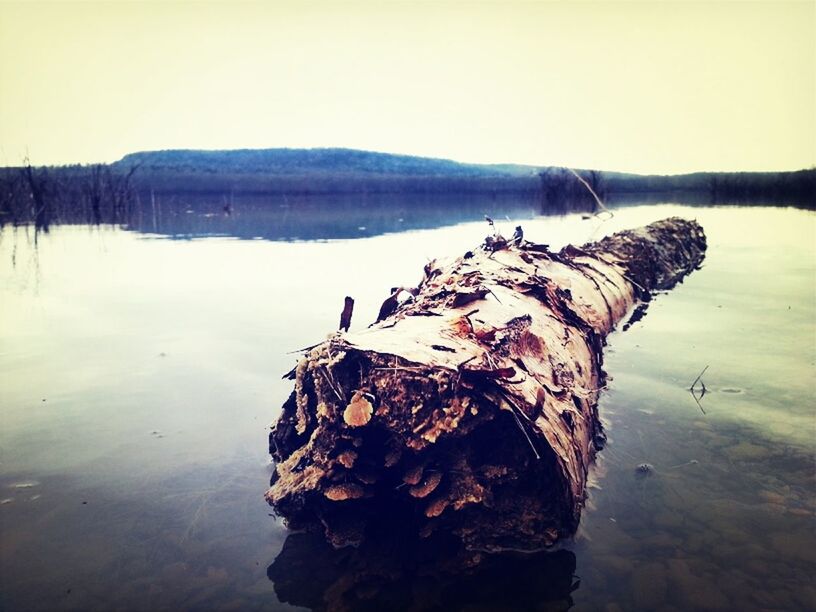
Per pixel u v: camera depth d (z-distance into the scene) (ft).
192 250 36.14
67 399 14.03
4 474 10.71
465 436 9.03
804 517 9.29
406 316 11.46
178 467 11.00
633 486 10.29
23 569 8.26
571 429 9.73
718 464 11.00
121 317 21.15
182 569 8.29
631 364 16.42
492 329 10.16
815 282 26.86
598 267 20.81
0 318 21.24
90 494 10.10
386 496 9.46
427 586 7.95
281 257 32.91
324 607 7.54
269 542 8.96
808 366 16.15
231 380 15.17
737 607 7.43
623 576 8.05
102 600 7.65
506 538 8.84
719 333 19.33
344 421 9.09
